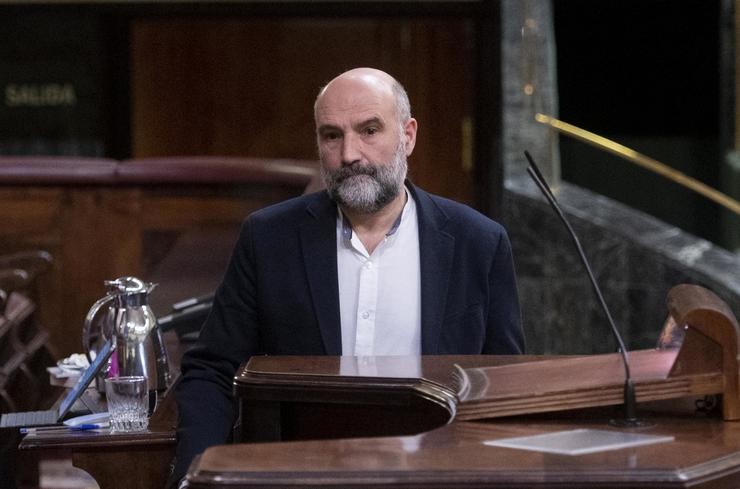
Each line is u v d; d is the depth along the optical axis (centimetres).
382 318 1019
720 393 760
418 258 1032
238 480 612
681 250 2406
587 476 621
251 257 1022
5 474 1255
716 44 3325
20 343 1551
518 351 1045
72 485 1558
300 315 1005
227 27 3145
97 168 2012
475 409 742
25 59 3006
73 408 1066
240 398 818
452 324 1023
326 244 1017
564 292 2466
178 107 3145
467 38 3072
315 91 3169
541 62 2617
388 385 783
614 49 3353
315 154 3181
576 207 2481
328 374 804
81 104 3023
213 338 1012
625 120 3362
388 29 3130
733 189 3166
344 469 620
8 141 3027
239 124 3169
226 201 2023
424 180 3116
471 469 623
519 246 2492
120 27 3067
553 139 2595
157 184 2020
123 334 1095
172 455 971
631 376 767
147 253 2025
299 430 810
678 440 696
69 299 2027
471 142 3084
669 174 2723
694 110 3353
